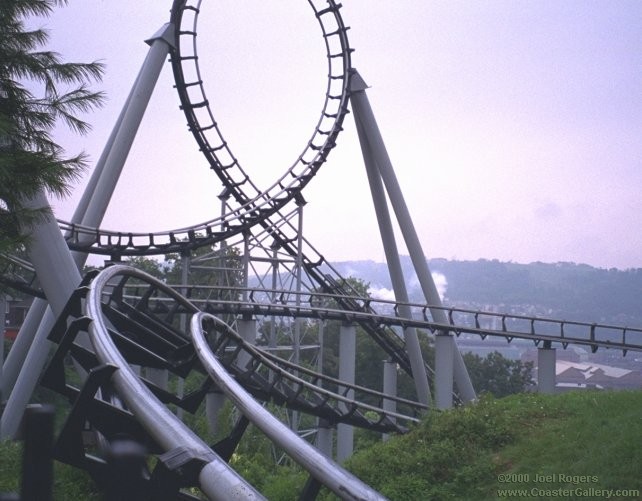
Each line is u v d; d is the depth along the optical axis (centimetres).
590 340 2909
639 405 1438
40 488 513
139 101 3053
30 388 2538
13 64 1295
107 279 1565
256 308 3312
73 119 1362
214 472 706
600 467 1152
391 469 1359
